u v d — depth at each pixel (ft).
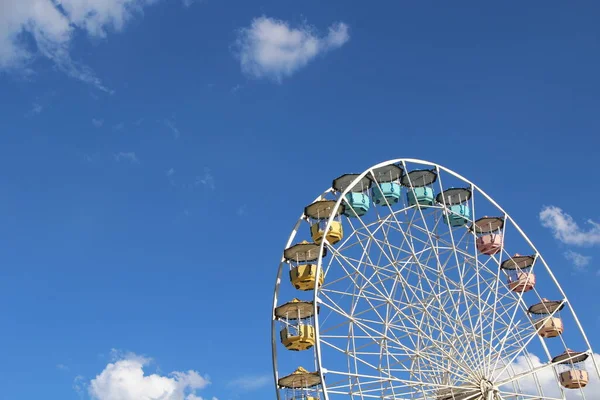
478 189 175.11
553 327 175.32
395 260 157.89
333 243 160.76
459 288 160.25
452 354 155.12
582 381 167.84
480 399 153.58
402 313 154.30
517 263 181.57
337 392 142.20
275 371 155.22
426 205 174.29
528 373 159.12
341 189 168.14
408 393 152.15
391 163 163.53
